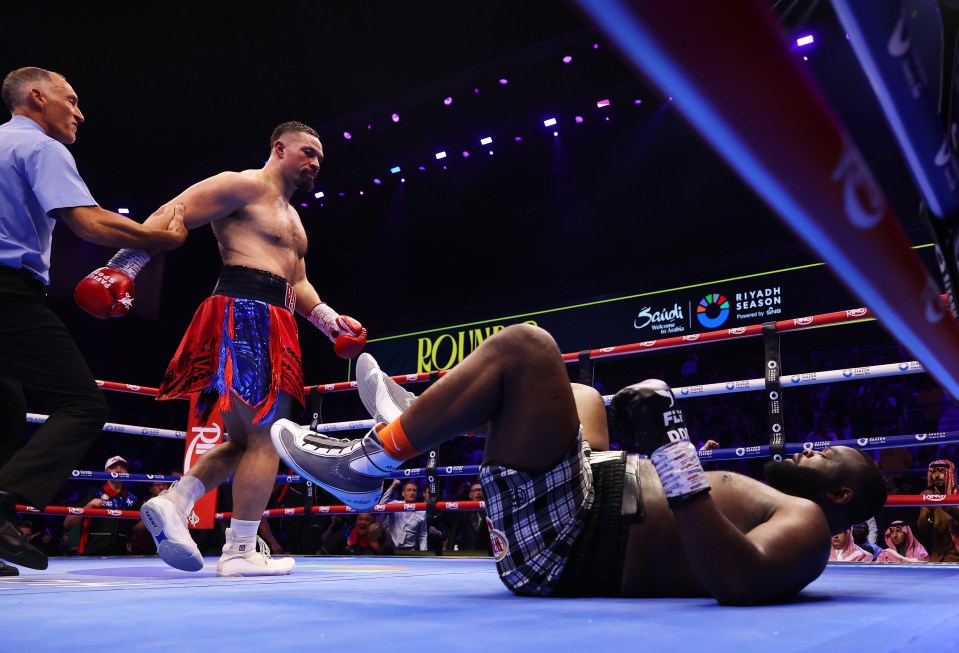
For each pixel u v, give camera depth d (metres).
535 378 1.67
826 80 9.29
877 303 0.51
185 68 9.93
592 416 2.00
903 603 1.55
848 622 1.22
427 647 0.97
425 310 14.04
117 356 12.16
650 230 12.13
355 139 12.22
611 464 1.75
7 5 8.47
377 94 11.19
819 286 10.26
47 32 8.98
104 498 7.29
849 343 10.60
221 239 2.93
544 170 12.79
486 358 1.71
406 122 11.85
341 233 14.42
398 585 2.20
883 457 7.31
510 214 13.25
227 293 2.82
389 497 8.55
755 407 10.88
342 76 10.66
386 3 9.34
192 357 2.76
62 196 2.43
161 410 12.69
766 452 3.98
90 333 11.74
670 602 1.58
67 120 2.75
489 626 1.19
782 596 1.54
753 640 1.03
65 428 2.43
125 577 2.62
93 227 2.44
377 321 14.41
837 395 10.44
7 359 2.47
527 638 1.05
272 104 10.98
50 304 11.23
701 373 11.41
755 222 11.29
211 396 2.88
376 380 2.31
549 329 12.42
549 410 1.66
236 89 10.52
